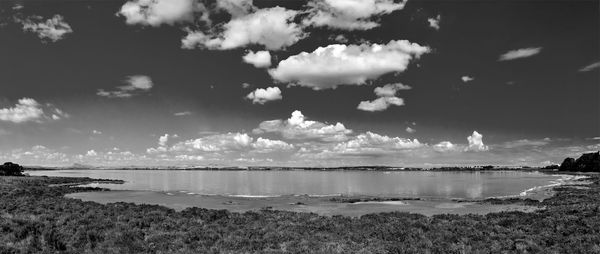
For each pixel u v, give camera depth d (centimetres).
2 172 10444
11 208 3206
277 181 13375
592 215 2750
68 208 3284
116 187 8762
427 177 17888
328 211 4028
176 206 4462
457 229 2438
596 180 9244
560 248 1862
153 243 2017
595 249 1767
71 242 1938
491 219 2897
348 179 15575
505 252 1812
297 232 2370
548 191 6569
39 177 10456
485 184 10062
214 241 2117
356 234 2316
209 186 9700
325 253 1820
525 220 2728
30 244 1814
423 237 2195
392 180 14112
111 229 2281
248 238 2173
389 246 1981
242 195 6444
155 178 16212
